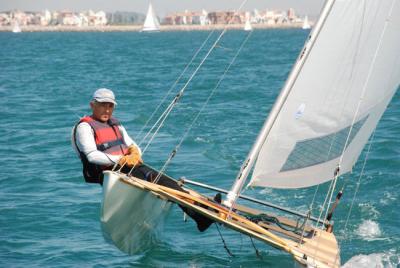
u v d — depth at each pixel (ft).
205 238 54.90
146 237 50.52
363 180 70.33
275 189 68.54
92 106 49.39
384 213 60.29
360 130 52.19
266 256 51.11
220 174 76.23
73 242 54.29
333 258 46.16
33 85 193.16
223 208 47.29
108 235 47.39
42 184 73.10
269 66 245.24
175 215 60.03
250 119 114.32
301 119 50.21
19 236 55.72
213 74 213.25
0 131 109.70
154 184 47.34
